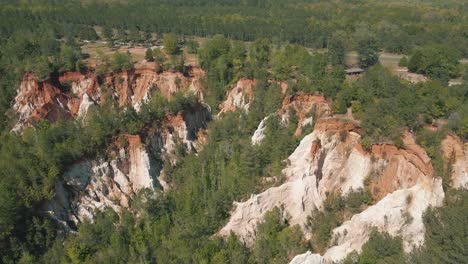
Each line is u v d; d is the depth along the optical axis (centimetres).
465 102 7656
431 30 14162
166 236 6081
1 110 9056
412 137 6456
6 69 9875
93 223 6425
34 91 9175
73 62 9844
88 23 15400
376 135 6159
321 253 5572
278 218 5897
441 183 5784
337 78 8025
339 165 6391
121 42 13250
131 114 7619
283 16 16525
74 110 9438
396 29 14212
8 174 6050
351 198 5984
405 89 7331
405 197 5600
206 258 5481
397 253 5278
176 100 8325
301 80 7994
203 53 9931
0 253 5566
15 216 5712
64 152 6688
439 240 5309
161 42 13325
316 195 6138
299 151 6625
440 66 10169
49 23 13812
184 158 7844
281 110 7894
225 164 7138
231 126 8256
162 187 7406
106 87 9681
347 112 7088
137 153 7362
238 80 9181
